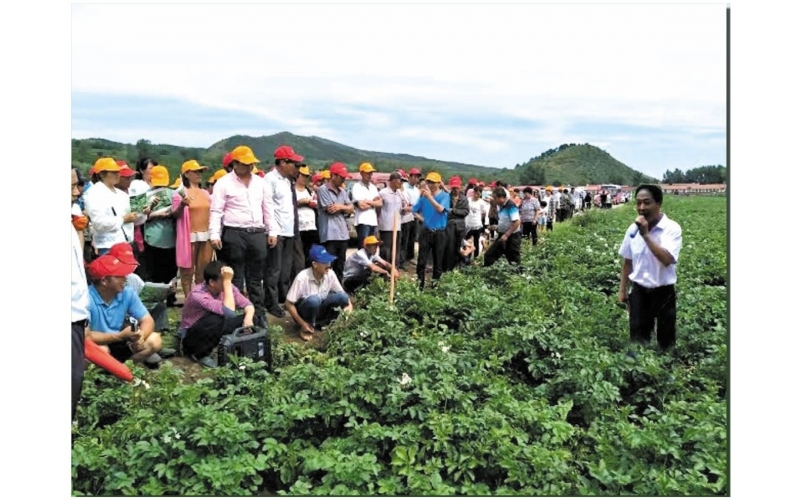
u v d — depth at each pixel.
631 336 8.50
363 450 6.16
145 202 10.11
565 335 9.18
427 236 14.04
